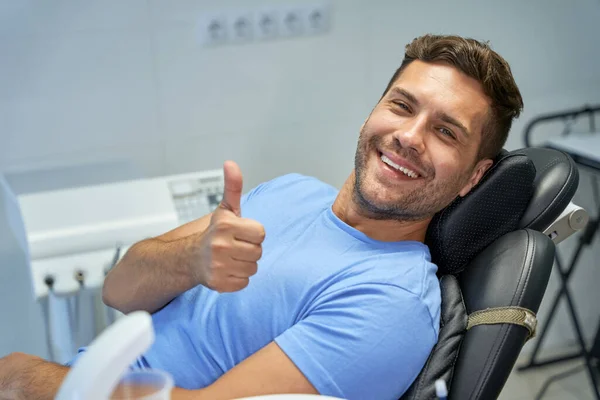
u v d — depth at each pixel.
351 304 1.24
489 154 1.39
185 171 2.55
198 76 2.45
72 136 2.39
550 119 2.63
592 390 2.64
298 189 1.53
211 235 1.17
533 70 2.77
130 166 2.48
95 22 2.30
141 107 2.43
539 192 1.42
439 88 1.33
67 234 1.90
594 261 2.92
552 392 2.64
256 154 2.60
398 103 1.37
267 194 1.54
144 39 2.36
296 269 1.32
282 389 1.18
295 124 2.60
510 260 1.31
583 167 2.45
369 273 1.29
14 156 2.36
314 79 2.56
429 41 1.40
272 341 1.22
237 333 1.29
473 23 2.66
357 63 2.59
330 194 1.53
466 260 1.42
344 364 1.20
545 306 2.89
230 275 1.17
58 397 0.70
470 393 1.22
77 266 1.86
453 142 1.34
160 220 1.98
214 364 1.29
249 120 2.55
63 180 2.42
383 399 1.23
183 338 1.32
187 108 2.48
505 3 2.66
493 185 1.37
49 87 2.32
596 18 2.77
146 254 1.37
